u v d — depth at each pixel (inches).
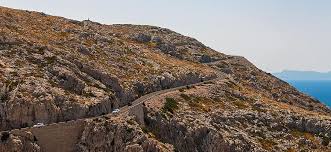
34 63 4854.8
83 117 4429.1
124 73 5999.0
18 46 5064.0
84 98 4630.9
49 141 4074.8
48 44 5659.5
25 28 6220.5
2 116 4042.8
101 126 4323.3
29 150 3905.0
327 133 6432.1
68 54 5388.8
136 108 4926.2
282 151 5753.0
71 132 4222.4
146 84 5954.7
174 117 5226.4
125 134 4367.6
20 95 4173.2
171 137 5014.8
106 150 4284.0
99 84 5088.6
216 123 5669.3
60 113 4306.1
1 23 6008.9
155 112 5152.6
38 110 4173.2
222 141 5275.6
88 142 4247.0
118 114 4645.7
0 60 4660.4
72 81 4793.3
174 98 5876.0
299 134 6348.4
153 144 4407.0
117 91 5305.1
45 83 4515.3
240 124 6058.1
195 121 5339.6
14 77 4409.5
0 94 4151.1
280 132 6230.3
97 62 5885.8
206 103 6200.8
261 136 6003.9
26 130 3951.8
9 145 3831.2
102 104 4677.7
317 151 6008.9
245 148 5423.2
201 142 5206.7
